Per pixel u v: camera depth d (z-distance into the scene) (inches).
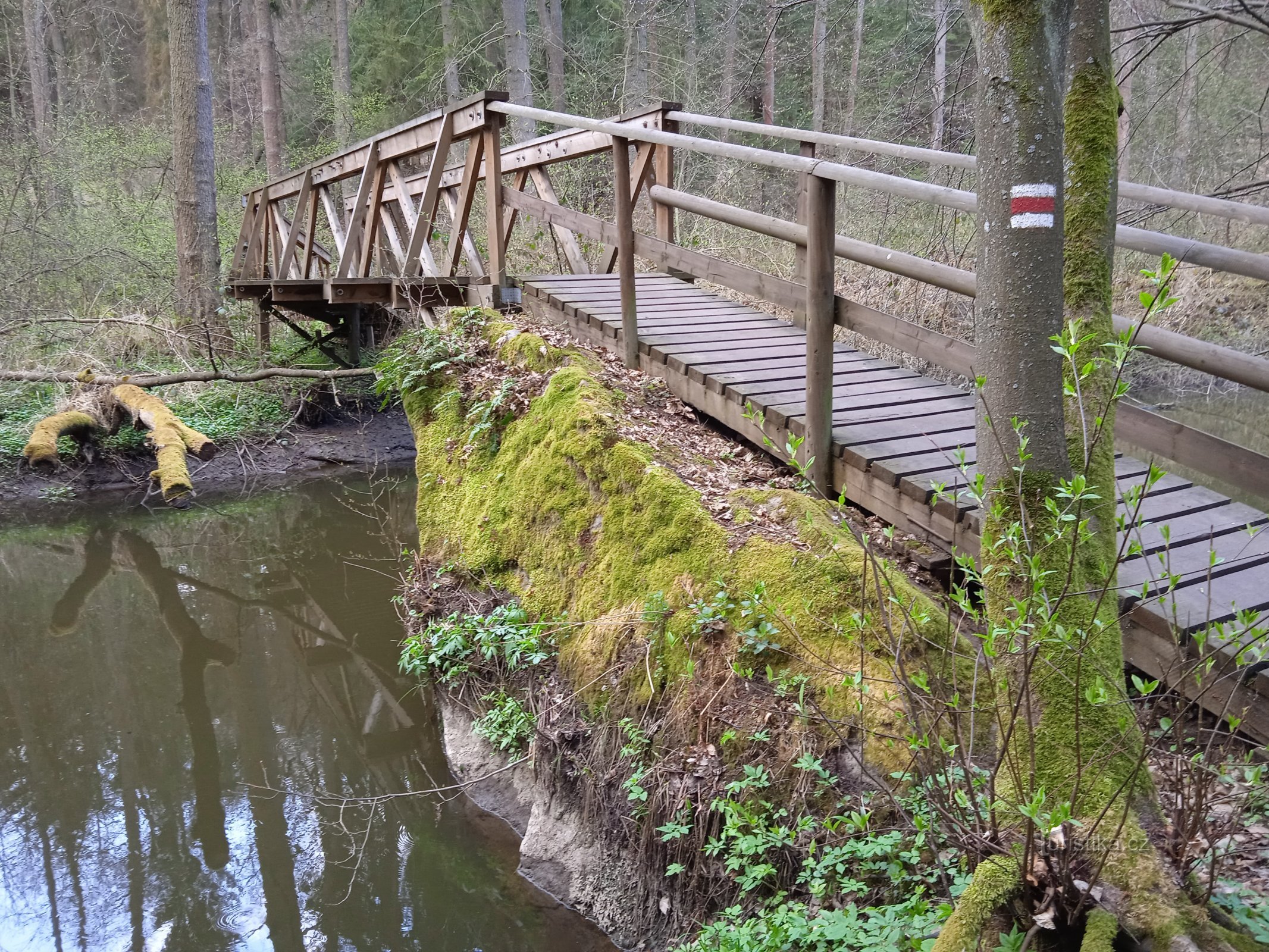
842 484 167.5
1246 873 89.6
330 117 836.6
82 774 212.2
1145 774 89.4
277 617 296.5
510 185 381.7
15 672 263.0
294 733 228.8
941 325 317.4
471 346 233.1
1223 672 93.0
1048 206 87.1
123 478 405.4
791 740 123.6
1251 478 134.1
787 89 761.0
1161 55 371.9
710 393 192.9
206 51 524.1
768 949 104.6
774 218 180.1
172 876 176.7
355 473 424.2
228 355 489.7
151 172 722.8
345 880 169.5
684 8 689.0
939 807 93.1
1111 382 104.0
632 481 164.7
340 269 298.7
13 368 448.8
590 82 656.4
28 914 165.9
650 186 219.8
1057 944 81.4
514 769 170.7
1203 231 372.5
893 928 94.3
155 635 286.8
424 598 201.9
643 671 147.7
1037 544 90.4
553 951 142.8
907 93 412.2
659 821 133.8
